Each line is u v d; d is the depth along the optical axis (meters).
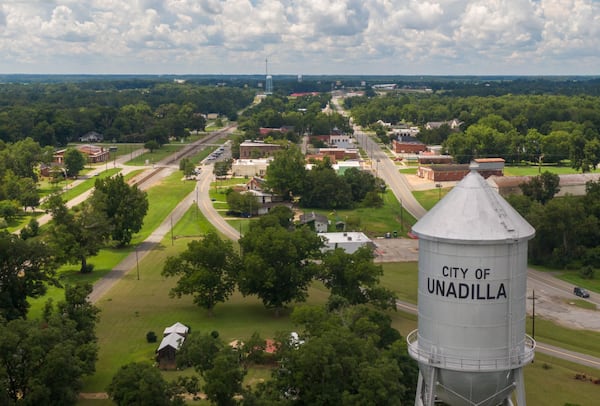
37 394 62.53
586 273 126.75
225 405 61.88
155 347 87.31
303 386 61.97
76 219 125.94
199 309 103.88
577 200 153.88
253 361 74.31
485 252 37.19
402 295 111.12
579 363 84.00
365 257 101.81
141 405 60.56
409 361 67.19
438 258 38.19
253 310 104.00
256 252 100.44
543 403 71.25
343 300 84.62
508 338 37.78
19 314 88.75
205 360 66.56
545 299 112.88
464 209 38.75
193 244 101.75
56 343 67.00
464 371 37.53
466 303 37.56
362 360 63.66
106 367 80.94
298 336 75.38
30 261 92.81
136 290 113.31
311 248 105.62
